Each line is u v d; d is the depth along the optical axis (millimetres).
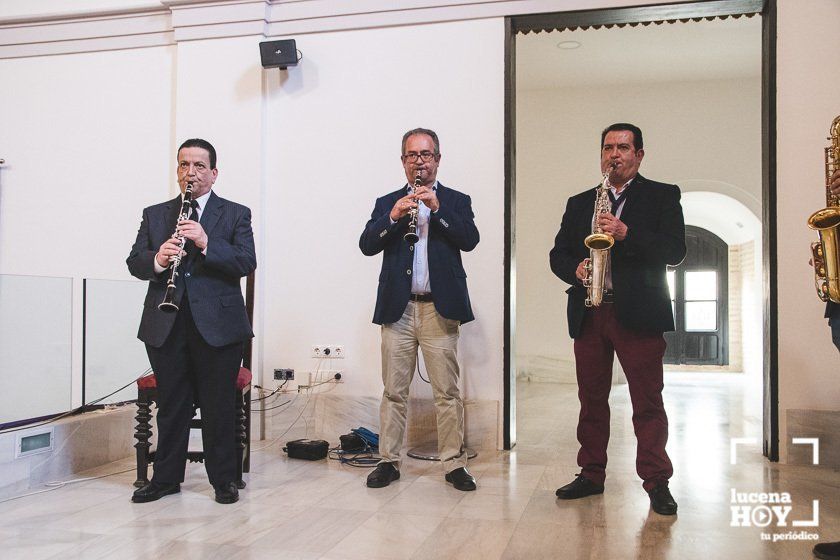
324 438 4566
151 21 5070
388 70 4613
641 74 8453
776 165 3996
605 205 2955
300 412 4621
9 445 3229
